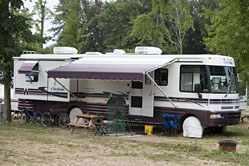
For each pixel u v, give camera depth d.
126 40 44.84
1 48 19.39
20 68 18.94
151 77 16.39
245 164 10.07
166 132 15.71
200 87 15.24
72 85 18.25
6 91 20.03
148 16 30.66
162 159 10.55
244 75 20.97
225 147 11.87
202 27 48.03
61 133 15.93
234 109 15.99
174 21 42.06
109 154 11.17
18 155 10.55
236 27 17.11
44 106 18.97
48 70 16.81
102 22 51.38
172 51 41.84
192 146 12.48
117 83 17.20
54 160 10.01
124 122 17.02
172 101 15.96
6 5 19.14
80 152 11.37
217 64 15.55
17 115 21.39
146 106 16.50
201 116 15.22
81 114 16.56
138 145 12.96
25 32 19.25
